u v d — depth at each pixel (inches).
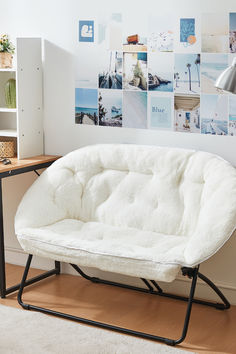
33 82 157.9
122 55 149.6
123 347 119.4
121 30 148.7
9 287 151.6
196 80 141.3
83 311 137.5
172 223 132.9
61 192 144.3
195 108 142.7
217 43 137.4
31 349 118.8
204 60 139.6
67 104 159.3
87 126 157.6
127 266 120.1
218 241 116.3
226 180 124.4
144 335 123.0
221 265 142.8
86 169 146.6
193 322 131.5
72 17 154.6
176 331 126.9
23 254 169.9
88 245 125.3
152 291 147.6
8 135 156.5
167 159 137.6
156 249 122.6
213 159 132.0
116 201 141.1
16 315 134.9
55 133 162.6
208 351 118.1
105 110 154.4
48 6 157.4
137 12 145.9
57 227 138.5
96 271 158.2
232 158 140.0
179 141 146.2
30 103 157.6
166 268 115.5
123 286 151.3
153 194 137.3
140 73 148.1
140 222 136.8
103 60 152.4
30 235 132.8
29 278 159.8
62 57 157.8
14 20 163.0
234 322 131.8
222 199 121.3
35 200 141.8
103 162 145.6
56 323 130.7
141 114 149.9
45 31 158.9
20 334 125.4
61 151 162.6
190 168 134.4
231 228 117.3
